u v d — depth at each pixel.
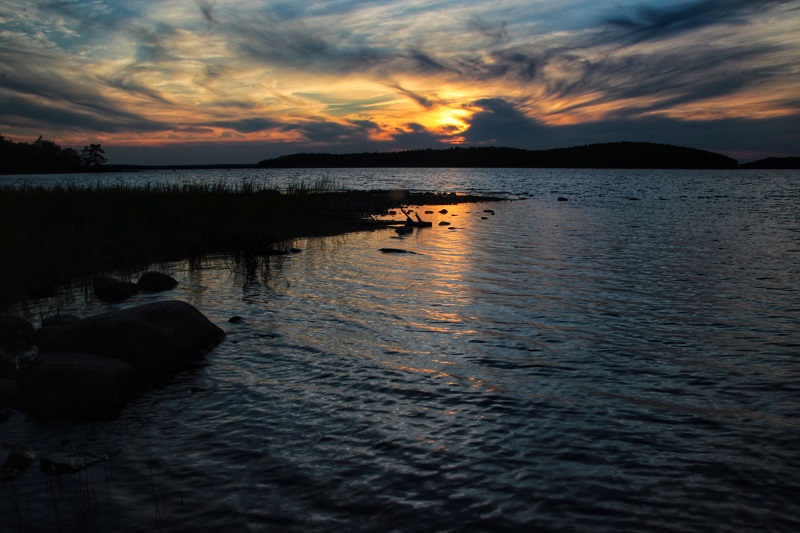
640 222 21.78
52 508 3.53
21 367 5.81
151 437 4.47
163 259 12.64
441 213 25.66
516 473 3.89
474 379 5.61
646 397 5.18
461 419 4.73
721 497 3.63
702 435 4.46
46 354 5.39
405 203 30.41
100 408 4.93
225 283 10.18
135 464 4.06
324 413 4.86
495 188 52.97
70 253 11.79
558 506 3.51
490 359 6.18
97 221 14.34
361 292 9.44
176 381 5.64
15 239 11.16
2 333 6.64
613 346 6.61
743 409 4.93
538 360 6.14
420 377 5.66
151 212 15.88
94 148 97.75
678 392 5.30
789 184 65.31
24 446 4.18
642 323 7.58
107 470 3.98
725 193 44.84
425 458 4.09
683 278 10.68
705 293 9.40
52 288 9.51
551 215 25.02
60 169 86.31
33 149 85.00
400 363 6.07
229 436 4.46
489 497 3.61
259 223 17.59
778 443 4.34
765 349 6.51
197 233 15.09
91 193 16.56
